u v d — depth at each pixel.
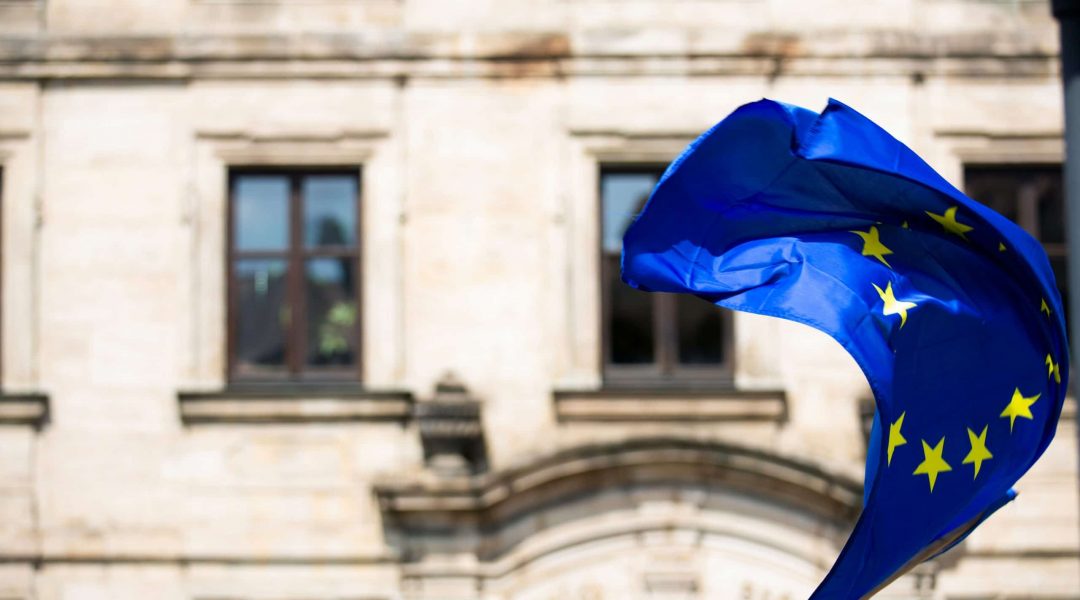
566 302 25.80
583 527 25.25
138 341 25.84
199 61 26.05
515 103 26.05
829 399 25.77
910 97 26.25
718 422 25.80
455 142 26.00
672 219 13.22
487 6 26.16
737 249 13.45
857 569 13.38
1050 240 26.44
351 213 26.19
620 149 25.98
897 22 26.30
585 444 24.94
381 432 25.66
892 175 12.84
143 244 25.94
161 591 25.52
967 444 13.47
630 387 25.73
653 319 26.06
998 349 13.54
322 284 26.11
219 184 26.03
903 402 13.37
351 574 25.47
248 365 26.06
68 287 25.88
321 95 26.09
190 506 25.59
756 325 25.83
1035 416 13.57
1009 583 25.73
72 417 25.72
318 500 25.58
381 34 26.03
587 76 26.06
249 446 25.66
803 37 26.11
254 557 25.48
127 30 26.11
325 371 26.03
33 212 25.92
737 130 12.84
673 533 25.27
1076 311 13.59
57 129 26.06
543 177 25.97
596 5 26.17
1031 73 26.31
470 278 25.86
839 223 13.50
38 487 25.61
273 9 26.16
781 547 25.22
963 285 13.51
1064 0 13.63
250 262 26.11
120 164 26.03
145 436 25.67
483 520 25.20
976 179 26.52
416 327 25.80
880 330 13.25
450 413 24.88
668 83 26.09
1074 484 25.83
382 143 26.00
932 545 13.67
